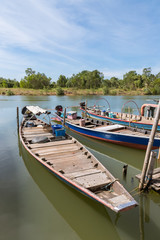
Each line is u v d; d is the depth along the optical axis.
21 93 64.38
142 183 6.64
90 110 26.22
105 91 74.62
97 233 4.94
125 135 11.18
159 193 6.61
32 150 9.23
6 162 9.45
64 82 102.31
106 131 12.27
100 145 12.83
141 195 6.61
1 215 5.48
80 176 6.66
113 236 4.84
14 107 30.61
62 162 7.91
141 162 9.84
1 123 18.64
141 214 5.73
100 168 7.30
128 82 102.12
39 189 7.06
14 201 6.21
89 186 5.92
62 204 6.20
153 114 18.69
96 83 99.81
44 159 7.97
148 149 6.18
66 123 16.84
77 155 8.73
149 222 5.39
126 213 5.78
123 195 5.44
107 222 5.39
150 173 6.64
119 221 5.44
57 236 4.77
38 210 5.80
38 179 7.88
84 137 14.54
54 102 40.47
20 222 5.22
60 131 11.74
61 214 5.68
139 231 5.02
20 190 6.93
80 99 49.56
